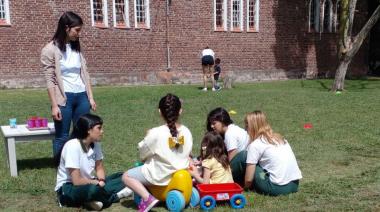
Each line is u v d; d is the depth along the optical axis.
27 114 11.84
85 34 21.05
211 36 25.06
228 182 5.14
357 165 6.80
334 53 29.70
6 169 6.53
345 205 4.89
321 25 28.86
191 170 5.12
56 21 20.19
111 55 21.95
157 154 4.65
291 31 27.84
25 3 19.38
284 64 27.84
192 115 11.67
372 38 31.39
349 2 18.84
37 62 19.89
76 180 4.80
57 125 5.80
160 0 23.20
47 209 4.86
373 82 24.83
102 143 8.30
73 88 5.79
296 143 8.31
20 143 8.38
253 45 26.61
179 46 24.05
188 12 24.14
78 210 4.82
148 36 23.02
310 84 23.83
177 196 4.57
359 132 9.39
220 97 15.98
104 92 18.00
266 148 5.24
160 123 10.51
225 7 25.38
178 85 22.48
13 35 19.23
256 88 20.95
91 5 21.08
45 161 7.10
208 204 4.73
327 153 7.54
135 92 17.97
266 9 26.81
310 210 4.73
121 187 4.98
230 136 5.66
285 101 14.84
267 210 4.75
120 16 22.28
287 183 5.20
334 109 12.95
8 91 18.23
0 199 5.18
